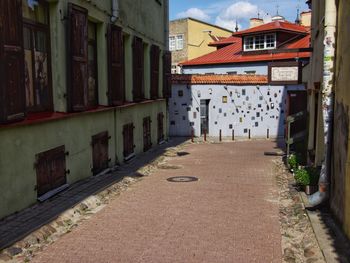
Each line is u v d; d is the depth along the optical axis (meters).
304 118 13.35
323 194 7.33
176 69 38.53
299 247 6.00
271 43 28.14
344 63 6.46
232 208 8.09
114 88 11.91
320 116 9.15
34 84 8.11
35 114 7.99
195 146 19.41
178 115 23.61
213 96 23.59
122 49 12.76
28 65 7.88
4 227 6.35
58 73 8.68
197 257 5.62
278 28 27.25
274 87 23.98
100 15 10.98
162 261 5.48
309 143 11.23
